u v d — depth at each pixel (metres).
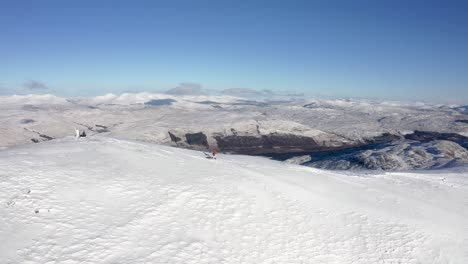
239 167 29.89
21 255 12.38
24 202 16.11
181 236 16.05
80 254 13.11
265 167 32.75
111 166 23.59
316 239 18.33
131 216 16.84
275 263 15.67
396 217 22.84
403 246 19.00
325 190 26.78
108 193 18.83
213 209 19.22
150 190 20.17
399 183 34.03
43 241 13.46
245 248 16.30
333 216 21.48
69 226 14.88
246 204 20.58
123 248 14.13
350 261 16.92
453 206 27.56
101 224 15.59
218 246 15.95
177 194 20.12
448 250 19.47
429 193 30.84
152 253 14.22
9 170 19.67
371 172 41.91
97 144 31.47
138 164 25.22
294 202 22.36
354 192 27.88
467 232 22.31
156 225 16.52
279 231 18.41
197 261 14.38
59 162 23.03
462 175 41.12
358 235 19.52
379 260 17.39
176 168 25.78
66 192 17.95
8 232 13.60
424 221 22.92
